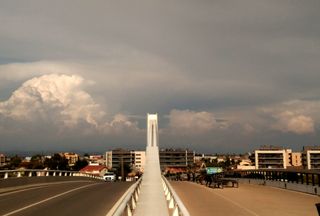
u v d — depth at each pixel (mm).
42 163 146250
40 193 26625
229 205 22141
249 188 35469
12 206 19219
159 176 36719
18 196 24344
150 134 83375
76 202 21172
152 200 14664
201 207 21234
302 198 26250
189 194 28953
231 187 36500
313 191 29375
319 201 24359
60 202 21141
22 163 151250
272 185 38438
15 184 31156
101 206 19359
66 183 40719
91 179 63906
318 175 29297
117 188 32594
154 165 56125
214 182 36094
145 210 11773
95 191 28938
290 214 18828
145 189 21531
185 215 8281
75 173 53312
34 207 18859
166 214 11023
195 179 50125
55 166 141375
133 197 15164
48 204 20156
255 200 24922
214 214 18594
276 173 38938
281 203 23203
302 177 32562
